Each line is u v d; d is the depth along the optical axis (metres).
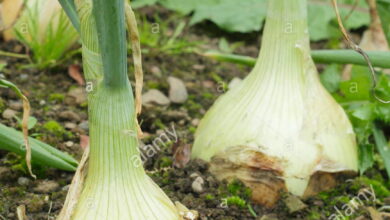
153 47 0.79
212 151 0.55
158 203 0.47
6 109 0.64
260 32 0.87
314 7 0.85
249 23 0.83
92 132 0.46
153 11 0.88
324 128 0.54
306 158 0.53
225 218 0.53
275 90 0.54
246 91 0.55
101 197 0.46
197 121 0.68
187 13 0.85
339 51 0.57
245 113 0.54
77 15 0.46
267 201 0.54
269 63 0.54
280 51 0.54
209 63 0.80
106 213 0.46
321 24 0.85
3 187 0.55
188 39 0.84
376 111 0.61
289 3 0.53
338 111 0.55
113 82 0.44
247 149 0.53
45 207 0.53
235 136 0.54
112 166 0.46
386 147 0.61
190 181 0.55
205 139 0.56
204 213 0.54
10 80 0.69
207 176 0.55
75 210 0.46
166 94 0.72
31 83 0.70
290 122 0.53
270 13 0.54
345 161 0.55
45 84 0.70
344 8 0.86
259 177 0.53
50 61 0.71
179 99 0.70
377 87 0.61
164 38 0.83
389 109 0.61
